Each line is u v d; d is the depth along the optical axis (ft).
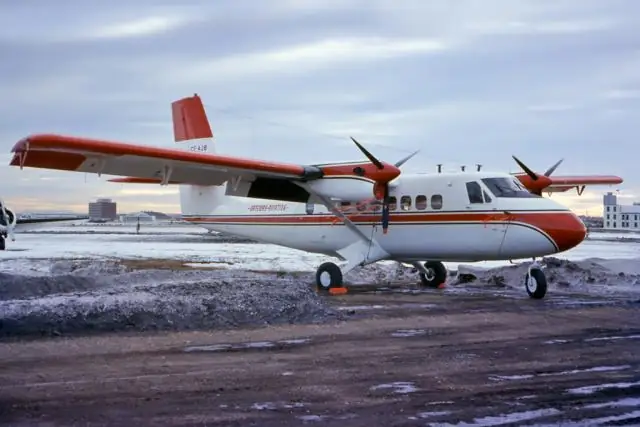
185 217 72.59
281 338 32.58
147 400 21.45
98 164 47.42
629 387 23.35
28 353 28.32
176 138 69.92
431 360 27.68
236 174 53.31
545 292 50.19
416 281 66.95
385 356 28.48
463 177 53.57
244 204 67.56
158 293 38.86
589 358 28.17
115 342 30.96
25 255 106.63
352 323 37.40
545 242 49.49
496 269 67.46
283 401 21.56
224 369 25.85
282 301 38.78
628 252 126.93
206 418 19.69
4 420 19.26
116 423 19.11
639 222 387.96
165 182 51.42
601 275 62.69
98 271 63.21
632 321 38.55
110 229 391.24
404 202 56.08
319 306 39.65
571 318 39.63
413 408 20.83
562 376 24.95
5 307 34.14
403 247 56.44
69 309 34.32
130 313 34.88
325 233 60.85
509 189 52.29
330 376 24.85
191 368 25.95
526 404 21.24
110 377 24.35
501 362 27.35
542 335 33.78
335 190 54.75
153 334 33.17
